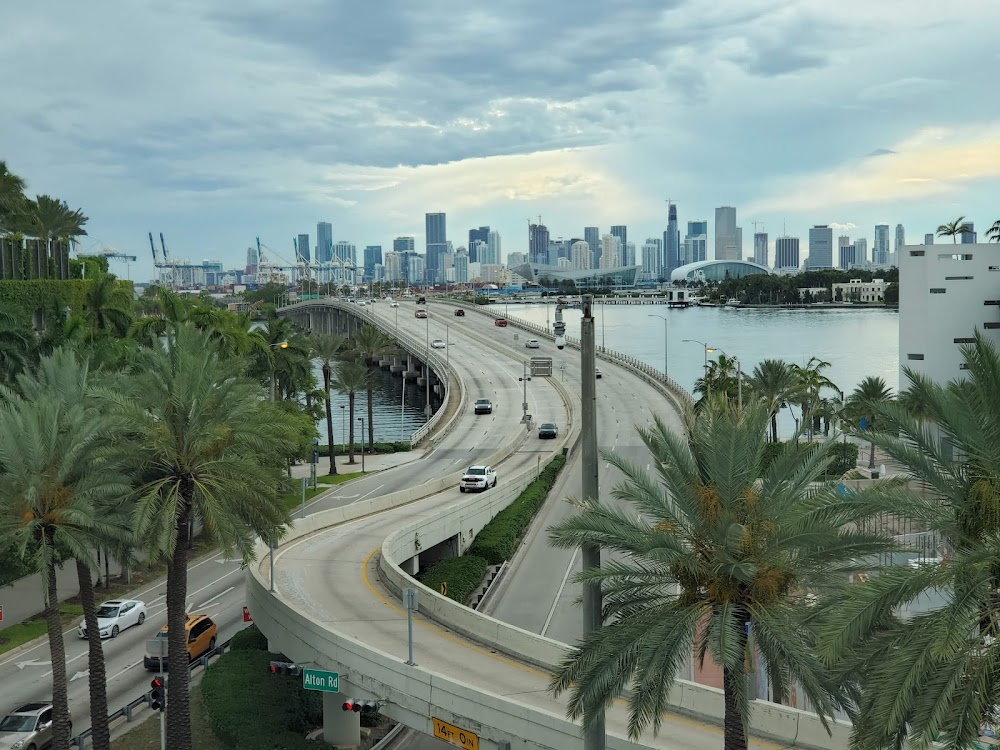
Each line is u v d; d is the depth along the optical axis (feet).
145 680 134.00
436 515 179.01
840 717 88.89
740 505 70.64
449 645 109.19
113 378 137.80
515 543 205.57
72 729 118.11
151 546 101.35
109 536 110.42
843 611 56.24
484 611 161.68
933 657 51.49
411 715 94.48
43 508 107.34
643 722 63.77
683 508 71.41
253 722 111.65
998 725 56.44
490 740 86.12
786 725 81.66
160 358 114.21
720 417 72.84
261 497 112.57
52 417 109.29
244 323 277.44
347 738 110.93
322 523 180.86
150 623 159.02
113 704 125.90
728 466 70.33
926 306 274.98
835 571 68.95
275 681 124.77
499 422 357.41
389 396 588.09
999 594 56.65
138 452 106.11
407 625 117.50
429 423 359.87
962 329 274.16
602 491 241.55
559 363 503.20
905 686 52.65
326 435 432.25
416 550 169.99
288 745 106.01
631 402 380.17
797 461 71.51
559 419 354.95
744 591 68.28
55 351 136.56
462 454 305.73
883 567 61.67
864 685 59.72
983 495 58.54
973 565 54.75
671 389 398.83
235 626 156.04
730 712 67.31
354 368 318.45
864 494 63.31
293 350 283.79
